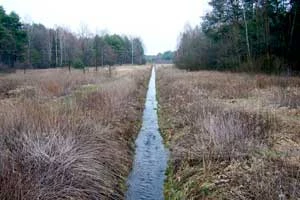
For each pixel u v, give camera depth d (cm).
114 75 3228
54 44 6681
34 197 523
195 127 1020
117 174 782
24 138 681
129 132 1179
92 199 620
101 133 910
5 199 496
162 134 1238
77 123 876
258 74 2716
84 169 662
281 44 2941
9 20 5666
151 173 849
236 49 3525
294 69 2744
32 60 5931
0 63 5003
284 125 950
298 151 724
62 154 661
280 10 2991
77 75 2950
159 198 716
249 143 770
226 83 2108
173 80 2816
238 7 3619
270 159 675
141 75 3744
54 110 877
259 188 559
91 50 5897
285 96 1335
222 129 839
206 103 1285
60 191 572
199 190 662
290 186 557
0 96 1677
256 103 1287
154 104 1952
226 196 588
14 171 552
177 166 831
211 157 758
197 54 4434
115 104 1312
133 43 9906
